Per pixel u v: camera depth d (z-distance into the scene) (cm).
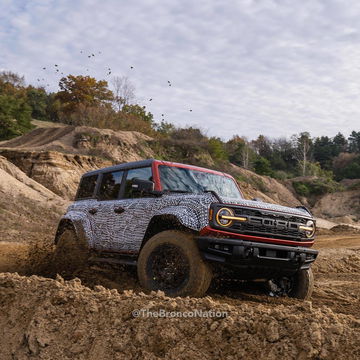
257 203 564
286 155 12712
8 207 2044
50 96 9912
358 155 13625
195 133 6525
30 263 752
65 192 3322
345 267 1184
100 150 4731
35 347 393
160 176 620
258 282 669
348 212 6975
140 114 8044
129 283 622
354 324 340
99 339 381
